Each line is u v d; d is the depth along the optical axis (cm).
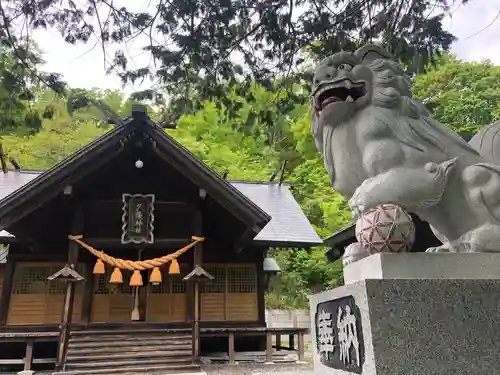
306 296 2025
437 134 249
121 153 986
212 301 1115
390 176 225
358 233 216
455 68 1967
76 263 945
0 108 507
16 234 965
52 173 903
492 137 275
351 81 251
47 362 933
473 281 195
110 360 888
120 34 449
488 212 230
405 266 199
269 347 998
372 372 179
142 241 983
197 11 434
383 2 440
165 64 470
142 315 1081
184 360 911
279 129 598
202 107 542
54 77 480
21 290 1041
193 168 959
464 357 185
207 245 1158
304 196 2298
